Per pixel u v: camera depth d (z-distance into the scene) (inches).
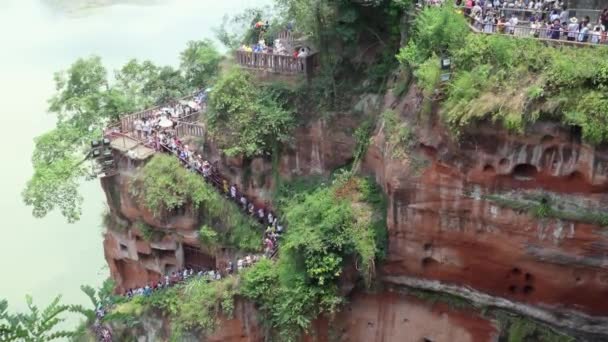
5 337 448.5
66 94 1396.4
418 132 871.1
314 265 934.4
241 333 1034.7
